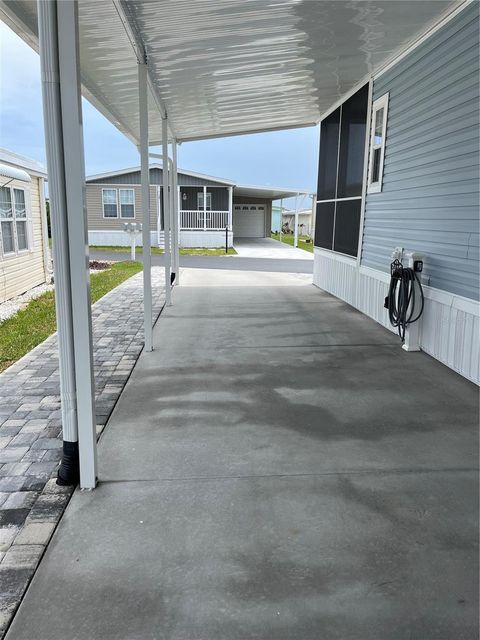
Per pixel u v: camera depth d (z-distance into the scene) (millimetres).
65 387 2213
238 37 4262
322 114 8445
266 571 1766
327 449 2693
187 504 2178
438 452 2660
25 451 2656
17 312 6844
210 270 11945
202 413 3193
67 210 2062
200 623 1546
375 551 1870
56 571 1768
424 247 4590
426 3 3811
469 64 3760
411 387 3664
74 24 1921
